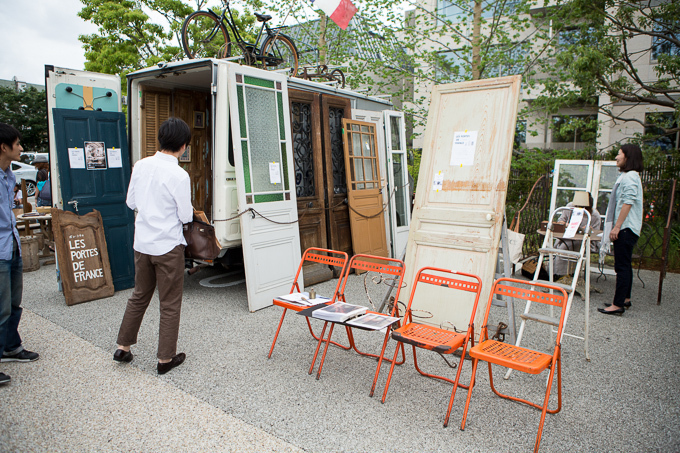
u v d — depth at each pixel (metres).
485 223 3.69
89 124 5.07
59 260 4.76
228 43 5.96
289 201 5.27
